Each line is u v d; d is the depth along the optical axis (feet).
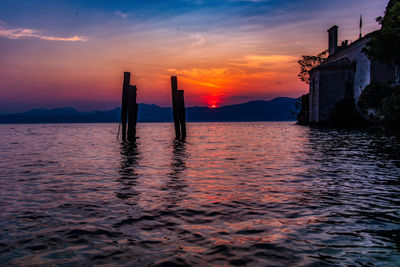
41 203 22.77
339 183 28.43
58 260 13.10
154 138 111.75
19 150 69.56
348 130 126.62
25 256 13.55
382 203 21.38
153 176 34.09
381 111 111.45
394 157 46.06
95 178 33.27
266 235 15.57
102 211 20.43
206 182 30.12
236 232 16.07
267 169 37.50
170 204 21.95
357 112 148.77
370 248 13.84
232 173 35.19
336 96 160.04
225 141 92.43
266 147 68.59
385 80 130.52
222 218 18.49
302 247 14.03
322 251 13.57
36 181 31.91
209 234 15.84
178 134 94.73
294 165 40.22
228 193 25.12
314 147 64.49
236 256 13.17
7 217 19.31
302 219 18.06
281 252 13.52
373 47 105.40
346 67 157.17
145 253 13.65
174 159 49.85
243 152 59.00
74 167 41.96
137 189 27.30
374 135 95.50
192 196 24.29
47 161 49.03
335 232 15.85
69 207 21.56
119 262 12.81
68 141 101.86
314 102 172.96
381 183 28.17
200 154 57.00
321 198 22.95
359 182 28.73
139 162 46.55
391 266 12.08
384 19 104.17
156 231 16.43
